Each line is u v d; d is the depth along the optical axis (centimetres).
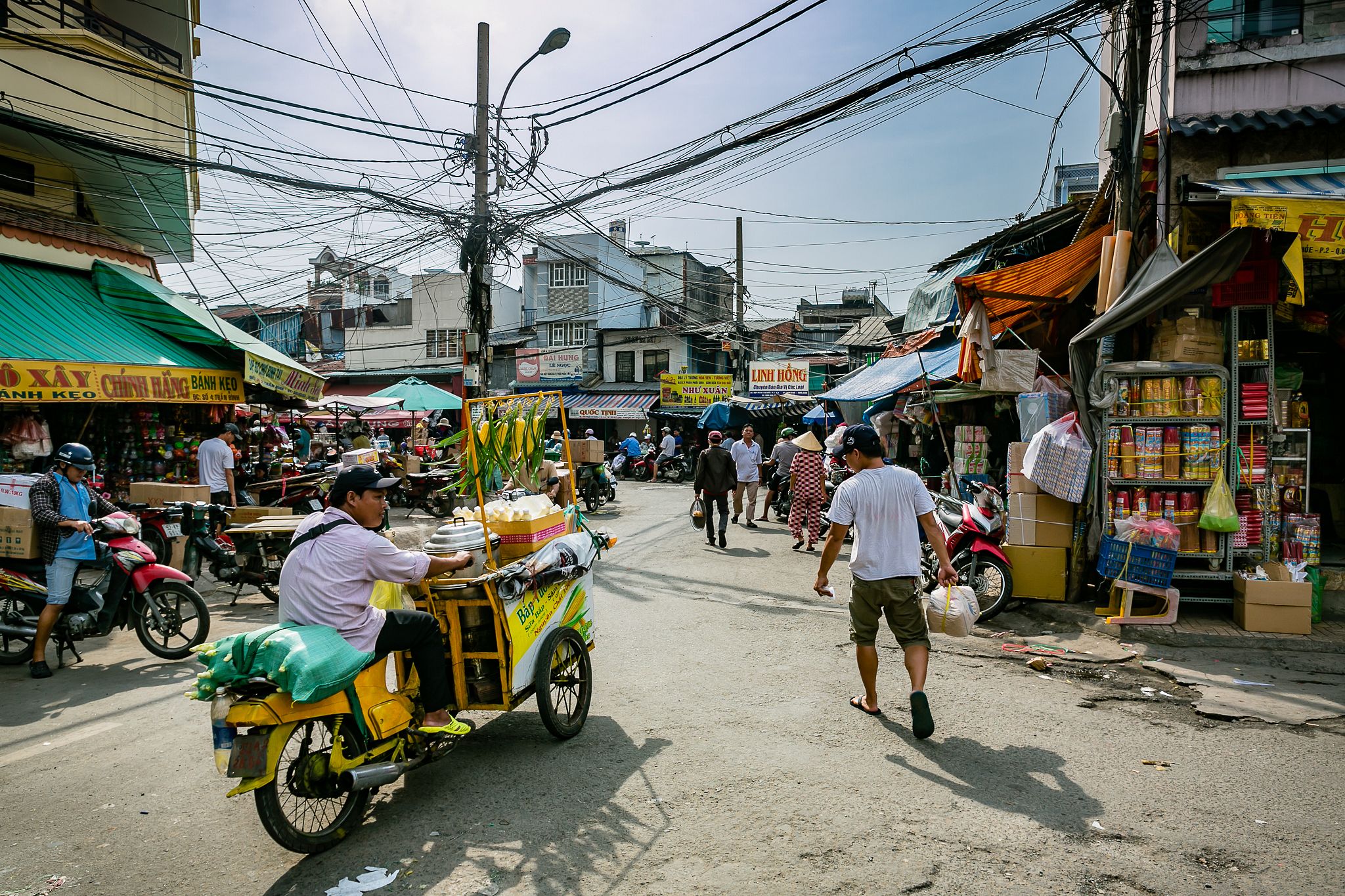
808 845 339
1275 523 700
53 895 315
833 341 4284
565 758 434
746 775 409
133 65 906
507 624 416
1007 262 1170
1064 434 729
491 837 351
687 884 311
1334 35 761
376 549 359
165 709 530
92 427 1123
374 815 374
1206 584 710
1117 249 736
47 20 1112
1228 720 487
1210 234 757
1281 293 729
